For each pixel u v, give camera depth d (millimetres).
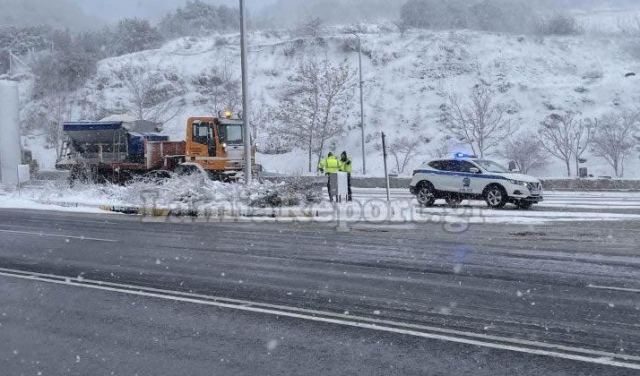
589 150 43719
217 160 27078
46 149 59562
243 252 12844
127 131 28891
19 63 86625
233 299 8586
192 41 79625
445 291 8938
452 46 60719
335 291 9016
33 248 13586
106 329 7246
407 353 6195
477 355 6105
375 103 56000
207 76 65812
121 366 5988
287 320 7480
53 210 23781
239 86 62906
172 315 7805
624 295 8602
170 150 28719
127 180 28469
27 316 7887
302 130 48562
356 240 14586
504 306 8016
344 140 52531
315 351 6312
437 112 53031
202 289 9258
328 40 67312
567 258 11750
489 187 21594
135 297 8805
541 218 18641
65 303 8523
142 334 7016
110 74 69375
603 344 6402
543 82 54250
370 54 63594
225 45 75500
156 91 64438
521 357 6027
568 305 8039
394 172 43719
